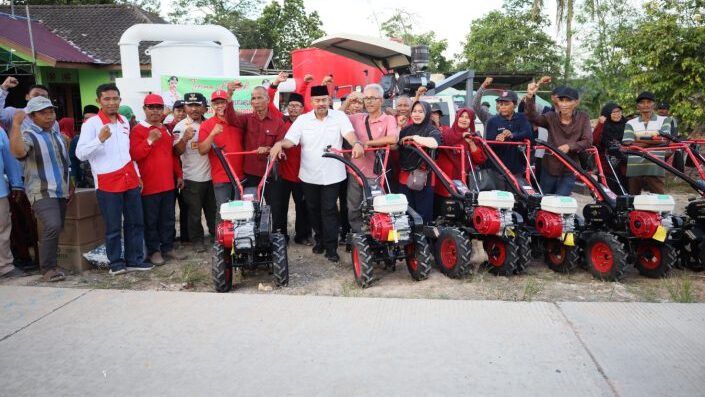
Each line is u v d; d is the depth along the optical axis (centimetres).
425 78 932
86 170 668
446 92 1231
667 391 283
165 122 720
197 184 629
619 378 297
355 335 359
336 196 578
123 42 1012
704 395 279
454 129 581
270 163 542
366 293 474
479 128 985
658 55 1056
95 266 568
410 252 513
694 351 330
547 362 317
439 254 529
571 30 1727
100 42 1802
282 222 645
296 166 632
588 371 306
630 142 615
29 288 473
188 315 402
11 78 580
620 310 400
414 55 932
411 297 461
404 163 560
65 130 778
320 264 582
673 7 1074
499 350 334
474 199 521
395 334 360
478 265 529
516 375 302
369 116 575
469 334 358
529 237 532
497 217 493
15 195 563
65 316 404
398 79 953
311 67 1235
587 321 378
